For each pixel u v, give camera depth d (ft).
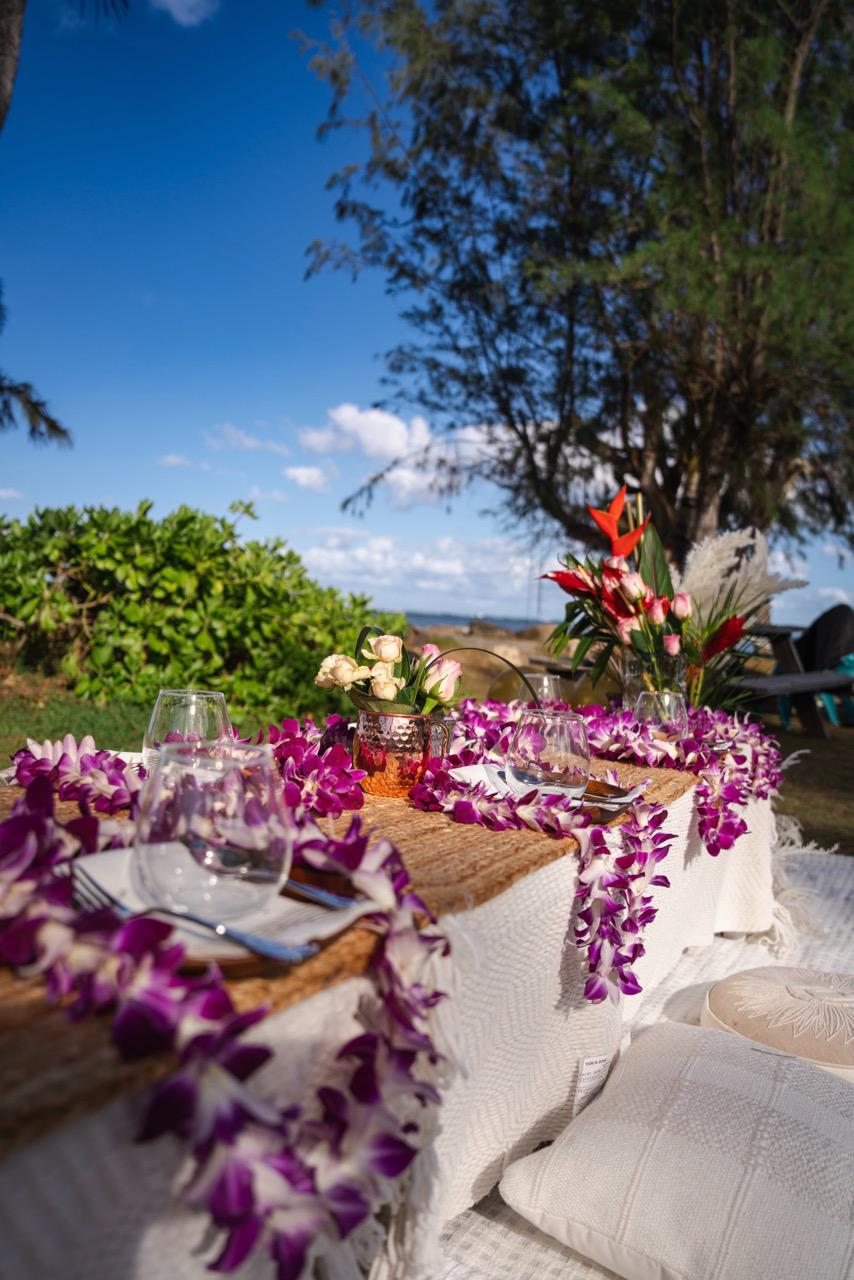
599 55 32.89
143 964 1.96
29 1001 2.06
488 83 35.12
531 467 35.19
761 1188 4.00
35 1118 1.66
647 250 26.66
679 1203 4.06
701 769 7.09
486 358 36.60
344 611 19.49
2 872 2.12
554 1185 4.32
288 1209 1.95
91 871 2.54
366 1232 2.94
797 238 26.09
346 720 5.55
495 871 3.59
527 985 4.18
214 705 4.18
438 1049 3.01
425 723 4.83
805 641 29.32
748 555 10.78
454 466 36.42
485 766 5.44
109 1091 1.77
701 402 33.60
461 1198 4.23
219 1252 2.26
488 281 36.42
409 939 2.57
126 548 17.93
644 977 6.74
